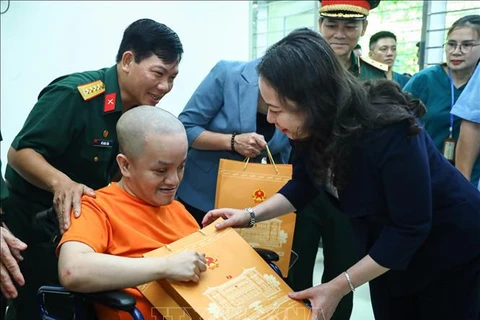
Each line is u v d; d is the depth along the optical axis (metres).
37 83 2.88
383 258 1.03
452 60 1.88
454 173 1.16
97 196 1.19
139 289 1.04
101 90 1.44
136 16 3.22
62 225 1.10
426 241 1.16
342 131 0.94
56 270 1.50
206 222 1.31
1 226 1.14
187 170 1.75
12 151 1.38
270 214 1.31
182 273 1.00
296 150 1.17
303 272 1.88
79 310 1.09
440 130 1.99
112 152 1.51
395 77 2.64
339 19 1.74
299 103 0.93
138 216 1.20
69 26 2.94
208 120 1.72
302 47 0.92
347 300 1.81
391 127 0.97
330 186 1.13
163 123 1.14
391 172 0.98
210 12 3.57
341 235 1.78
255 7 3.84
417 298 1.29
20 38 2.77
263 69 0.95
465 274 1.19
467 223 1.13
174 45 1.38
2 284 0.99
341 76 0.93
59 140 1.40
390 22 3.08
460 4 2.09
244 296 1.05
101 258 0.98
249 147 1.56
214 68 1.74
